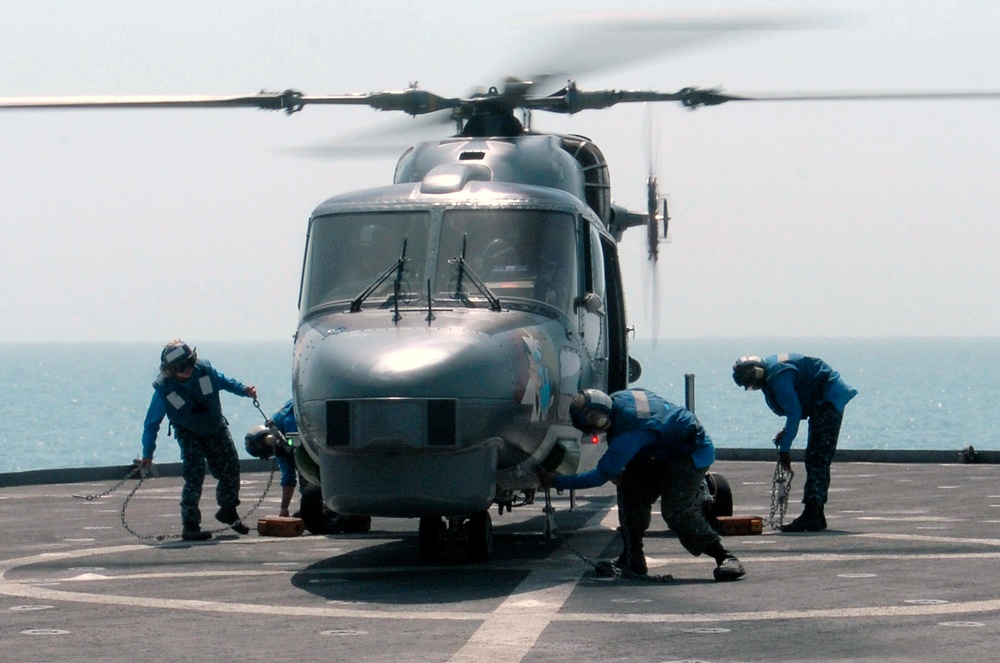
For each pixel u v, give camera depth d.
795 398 23.28
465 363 17.95
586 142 25.22
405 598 16.41
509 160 22.48
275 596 16.62
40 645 13.57
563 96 23.84
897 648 12.97
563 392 19.98
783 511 23.62
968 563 18.86
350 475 17.97
